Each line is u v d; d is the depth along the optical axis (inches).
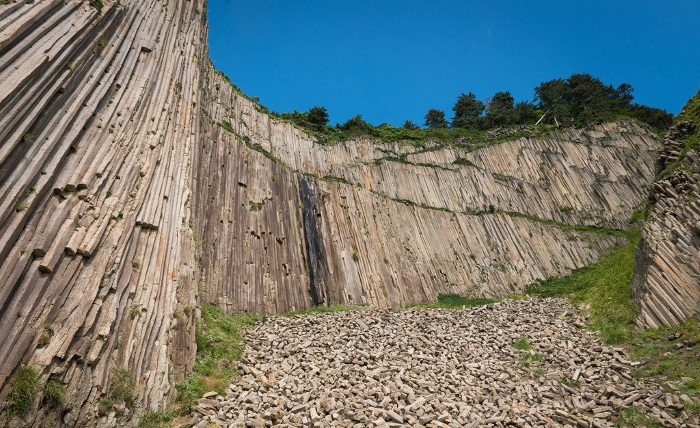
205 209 778.8
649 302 561.0
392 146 1579.7
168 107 673.6
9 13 377.4
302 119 1636.3
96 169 419.5
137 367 358.9
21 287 288.4
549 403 424.2
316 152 1348.4
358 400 409.7
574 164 1738.4
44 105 370.3
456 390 449.7
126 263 407.2
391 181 1424.7
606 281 813.2
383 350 593.3
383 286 1087.0
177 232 542.9
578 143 1818.4
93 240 363.9
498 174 1635.1
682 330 504.4
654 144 1891.0
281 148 1235.2
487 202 1528.1
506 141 1753.2
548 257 1413.6
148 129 584.4
